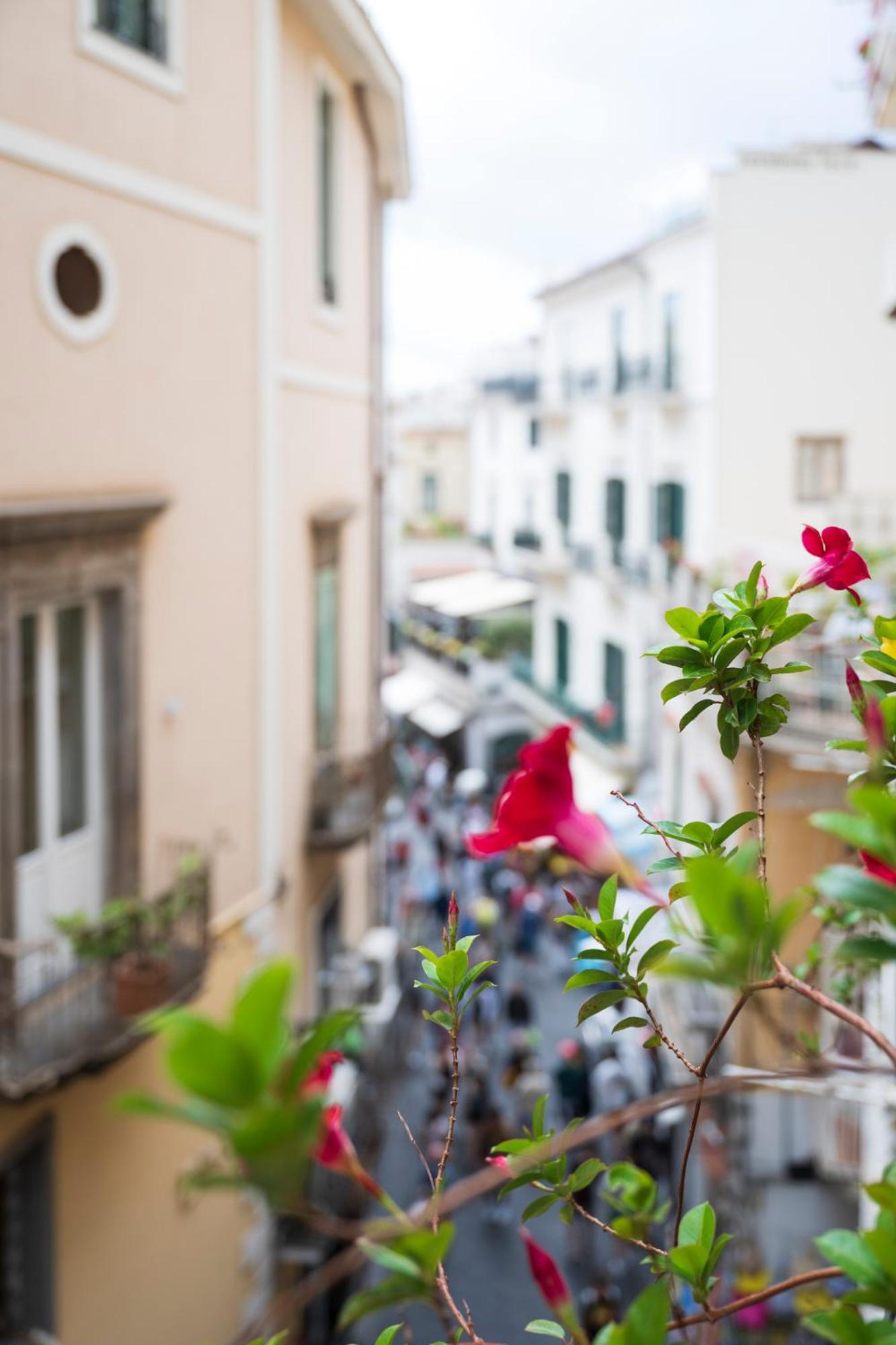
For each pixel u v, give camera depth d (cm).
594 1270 1305
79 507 880
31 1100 805
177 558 1041
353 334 1516
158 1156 1002
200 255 1058
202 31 1041
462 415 5531
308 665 1354
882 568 1009
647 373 2594
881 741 122
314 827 1350
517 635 4041
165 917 895
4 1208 864
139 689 989
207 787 1098
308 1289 113
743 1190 1185
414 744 4469
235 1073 82
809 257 2238
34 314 859
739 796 1203
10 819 833
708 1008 1273
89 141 903
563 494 3266
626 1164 213
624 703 2838
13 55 828
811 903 325
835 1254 135
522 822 169
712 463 2273
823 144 2233
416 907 2289
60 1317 873
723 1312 153
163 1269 1007
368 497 1623
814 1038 273
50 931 905
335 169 1428
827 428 2250
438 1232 114
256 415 1162
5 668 824
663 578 2497
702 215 2309
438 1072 1631
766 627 193
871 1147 764
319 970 1436
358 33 1333
